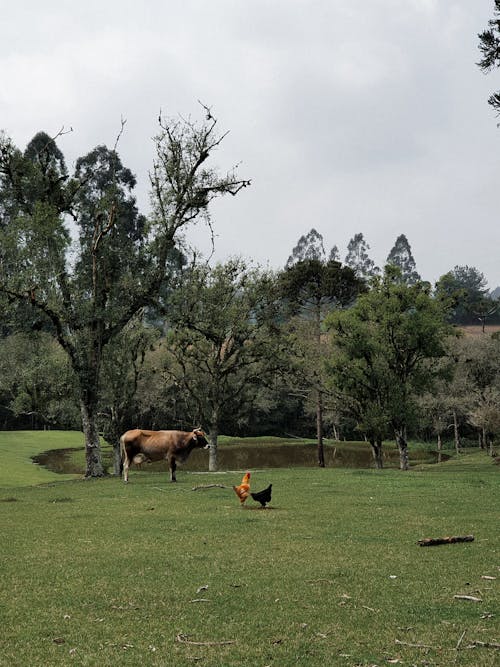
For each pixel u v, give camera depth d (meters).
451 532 13.85
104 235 34.38
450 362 61.66
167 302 36.59
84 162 68.44
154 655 7.13
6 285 30.81
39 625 8.11
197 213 35.75
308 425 85.62
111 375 37.62
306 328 59.97
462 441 74.81
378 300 42.66
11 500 21.20
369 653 7.13
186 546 12.57
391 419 41.28
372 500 19.27
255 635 7.71
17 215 33.97
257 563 11.11
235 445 72.06
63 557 11.73
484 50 21.45
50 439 72.69
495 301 116.75
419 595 9.17
